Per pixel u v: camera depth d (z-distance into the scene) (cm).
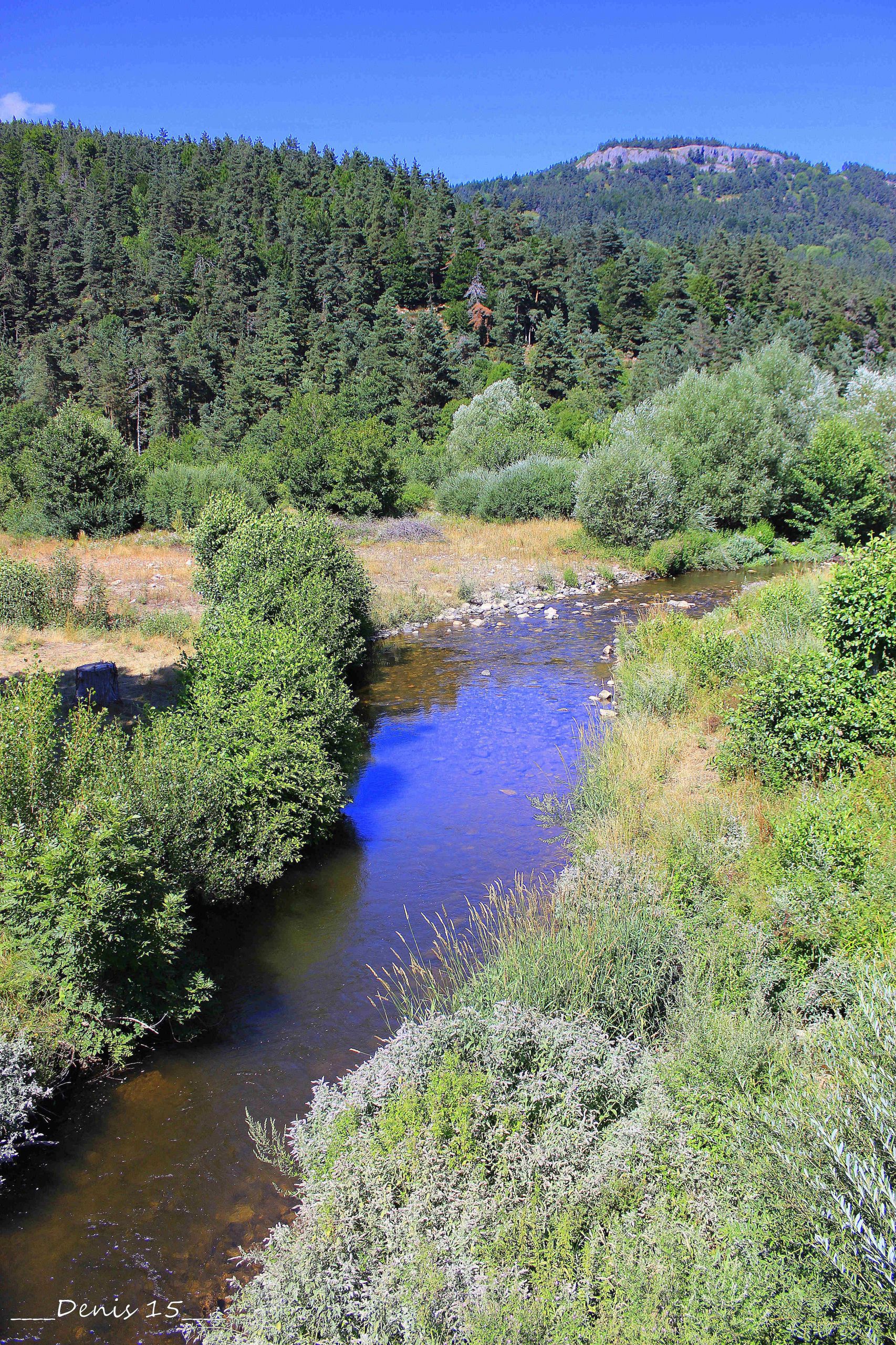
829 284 10375
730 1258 329
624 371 9006
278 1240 403
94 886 584
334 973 708
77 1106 555
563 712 1390
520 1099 449
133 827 659
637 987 579
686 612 2114
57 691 1187
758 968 560
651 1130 425
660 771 988
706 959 572
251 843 848
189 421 7981
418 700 1485
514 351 9000
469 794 1081
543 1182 399
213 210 13212
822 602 967
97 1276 429
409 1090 449
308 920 796
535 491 3403
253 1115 545
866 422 3378
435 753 1227
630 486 2866
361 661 1669
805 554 2934
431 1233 375
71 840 593
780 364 3484
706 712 1155
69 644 1591
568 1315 322
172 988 636
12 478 3266
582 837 889
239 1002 673
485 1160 414
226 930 783
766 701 927
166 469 3597
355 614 1716
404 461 4503
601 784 989
